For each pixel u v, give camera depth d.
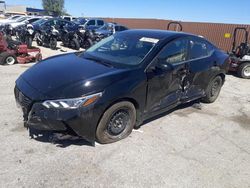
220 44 16.47
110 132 3.66
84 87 3.23
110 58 4.13
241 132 4.56
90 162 3.27
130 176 3.09
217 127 4.67
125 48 4.30
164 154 3.60
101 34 16.38
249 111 5.67
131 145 3.73
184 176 3.18
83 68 3.68
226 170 3.39
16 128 3.95
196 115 5.11
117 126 3.71
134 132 4.11
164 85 4.19
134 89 3.62
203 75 5.13
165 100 4.36
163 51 4.12
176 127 4.48
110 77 3.45
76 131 3.25
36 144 3.56
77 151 3.47
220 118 5.09
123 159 3.39
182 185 3.03
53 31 13.81
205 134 4.34
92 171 3.11
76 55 4.50
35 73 3.71
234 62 9.56
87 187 2.85
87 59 4.14
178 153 3.67
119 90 3.44
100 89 3.29
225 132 4.50
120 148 3.63
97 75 3.45
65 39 14.67
